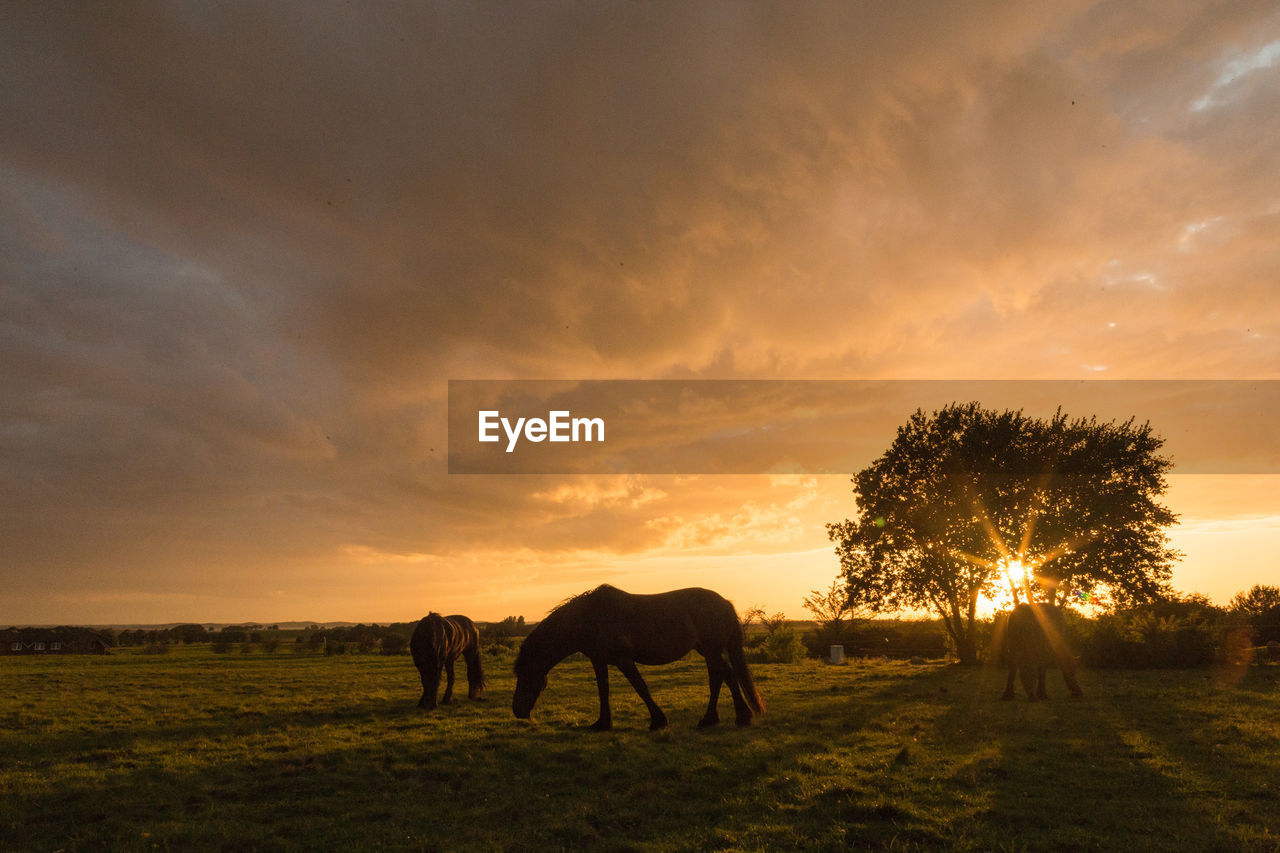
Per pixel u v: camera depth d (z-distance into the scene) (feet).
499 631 224.33
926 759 31.89
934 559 100.07
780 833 22.53
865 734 38.32
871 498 107.65
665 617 41.86
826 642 133.90
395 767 32.55
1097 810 24.39
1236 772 28.91
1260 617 134.72
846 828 22.77
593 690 64.90
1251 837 21.30
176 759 35.81
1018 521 98.94
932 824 22.94
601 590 43.42
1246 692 53.88
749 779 29.22
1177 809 24.38
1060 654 54.49
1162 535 99.35
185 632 335.47
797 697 57.41
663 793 27.53
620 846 21.83
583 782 29.66
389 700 59.93
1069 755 32.78
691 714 47.83
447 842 22.54
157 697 68.28
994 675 77.20
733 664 43.45
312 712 52.85
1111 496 97.81
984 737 37.35
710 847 21.54
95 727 48.14
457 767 32.32
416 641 54.08
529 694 43.78
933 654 131.13
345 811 26.45
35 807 27.76
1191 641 79.51
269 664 130.93
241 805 27.55
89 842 23.67
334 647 178.19
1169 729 38.81
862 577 106.32
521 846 22.11
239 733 44.01
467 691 67.26
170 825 24.85
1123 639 81.30
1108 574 96.84
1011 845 21.03
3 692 76.18
